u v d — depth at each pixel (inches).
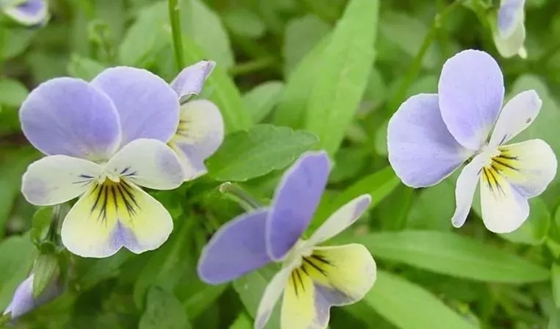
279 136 7.9
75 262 8.1
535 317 9.0
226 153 7.9
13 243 8.4
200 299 8.3
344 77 8.5
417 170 7.0
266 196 8.0
